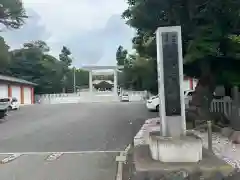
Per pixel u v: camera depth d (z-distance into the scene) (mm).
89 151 9164
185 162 6219
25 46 60188
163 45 6863
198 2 9391
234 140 8859
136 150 7652
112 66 62875
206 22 9789
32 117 20969
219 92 14359
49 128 14789
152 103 22797
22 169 7211
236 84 10844
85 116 20297
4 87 34656
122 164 7469
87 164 7590
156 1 10352
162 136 6820
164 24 11422
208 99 12469
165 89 6824
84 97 56656
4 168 7336
